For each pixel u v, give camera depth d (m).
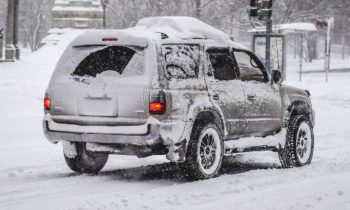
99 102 10.47
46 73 33.09
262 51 39.97
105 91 10.40
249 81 12.20
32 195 9.68
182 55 10.88
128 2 66.38
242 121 11.73
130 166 12.88
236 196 9.59
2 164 12.88
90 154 11.73
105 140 10.44
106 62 10.95
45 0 90.69
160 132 10.14
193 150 10.62
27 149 15.11
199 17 52.84
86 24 46.06
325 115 24.64
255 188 10.34
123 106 10.29
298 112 13.44
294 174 11.76
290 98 13.05
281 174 11.74
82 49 11.11
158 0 62.53
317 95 33.31
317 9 70.75
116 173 11.95
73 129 10.70
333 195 9.70
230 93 11.52
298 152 12.90
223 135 11.31
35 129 18.44
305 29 43.53
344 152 15.03
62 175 11.67
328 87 37.03
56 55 41.91
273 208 8.73
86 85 10.61
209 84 11.13
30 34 87.00
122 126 10.30
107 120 10.39
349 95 31.92
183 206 8.87
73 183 10.75
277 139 12.66
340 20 79.56
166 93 10.27
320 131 19.48
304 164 13.02
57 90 10.91
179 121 10.38
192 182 10.70
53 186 10.45
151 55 10.42
